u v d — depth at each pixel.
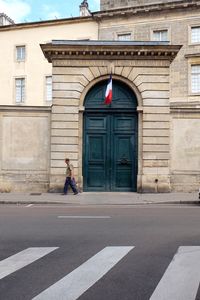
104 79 21.83
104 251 8.01
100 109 22.03
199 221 12.17
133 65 21.75
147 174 21.45
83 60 21.77
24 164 22.16
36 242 8.89
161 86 21.75
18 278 6.15
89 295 5.37
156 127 21.62
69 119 21.69
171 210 15.32
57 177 21.53
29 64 41.00
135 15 37.44
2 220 12.26
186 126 22.12
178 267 6.78
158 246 8.49
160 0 36.94
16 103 41.50
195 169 21.98
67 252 7.92
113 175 21.98
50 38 40.16
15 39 41.66
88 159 22.06
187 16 36.06
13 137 22.27
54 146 21.62
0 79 42.00
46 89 40.56
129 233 10.04
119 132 22.08
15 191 22.03
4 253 7.83
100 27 38.53
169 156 21.73
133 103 22.06
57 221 12.05
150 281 6.00
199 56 35.59
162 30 36.84
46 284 5.84
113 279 6.10
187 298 5.25
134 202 18.03
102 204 17.69
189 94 36.03
